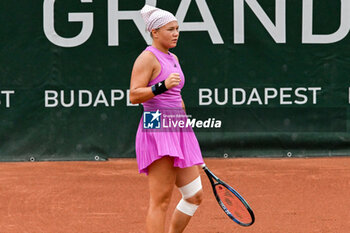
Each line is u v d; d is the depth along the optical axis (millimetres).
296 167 25891
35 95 28125
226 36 27828
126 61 28078
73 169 26172
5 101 28078
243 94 27953
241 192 20641
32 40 28000
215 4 27797
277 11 27734
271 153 28203
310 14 27719
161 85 11242
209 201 18953
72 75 28125
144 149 11797
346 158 27922
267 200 19219
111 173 25094
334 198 19531
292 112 28000
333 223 16062
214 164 26875
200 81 27953
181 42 27875
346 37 27688
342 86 27828
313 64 27828
